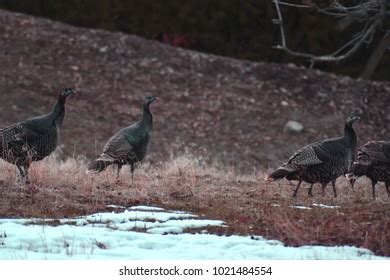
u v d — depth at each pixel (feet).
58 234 65.31
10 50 172.24
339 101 172.76
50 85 164.25
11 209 75.87
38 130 86.89
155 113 160.76
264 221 72.90
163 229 68.69
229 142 154.81
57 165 104.83
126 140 95.25
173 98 166.30
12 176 88.43
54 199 80.18
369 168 87.20
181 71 174.70
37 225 69.62
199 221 71.87
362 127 167.12
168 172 102.68
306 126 163.02
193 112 162.91
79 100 161.58
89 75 169.37
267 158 151.53
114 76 170.40
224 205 81.51
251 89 172.45
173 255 59.57
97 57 175.11
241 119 162.40
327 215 75.56
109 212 76.74
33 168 91.20
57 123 88.63
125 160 95.61
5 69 166.50
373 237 65.46
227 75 175.83
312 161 85.92
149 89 167.94
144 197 83.35
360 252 62.03
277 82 175.73
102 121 156.35
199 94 168.76
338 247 63.41
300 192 93.56
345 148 87.40
